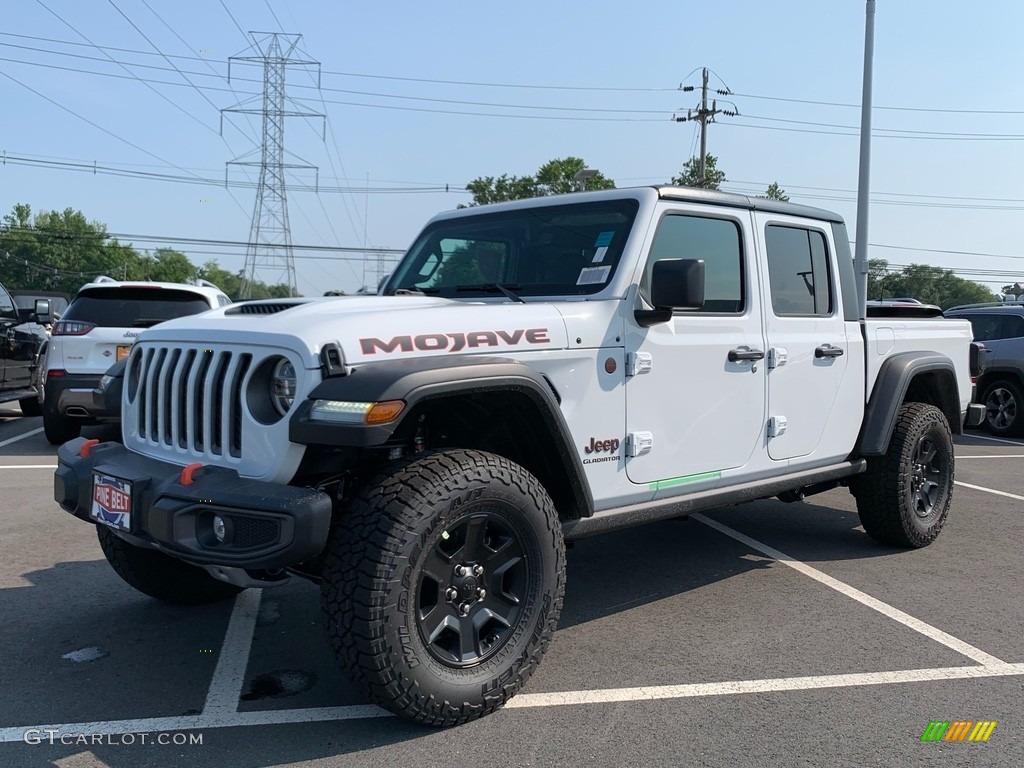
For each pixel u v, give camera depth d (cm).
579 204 413
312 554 272
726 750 295
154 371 344
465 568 307
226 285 10031
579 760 286
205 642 389
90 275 9038
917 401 602
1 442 982
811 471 481
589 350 355
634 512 377
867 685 350
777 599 459
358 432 270
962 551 560
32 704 325
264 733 304
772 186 3831
